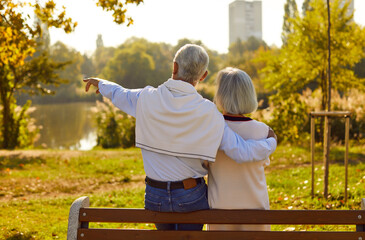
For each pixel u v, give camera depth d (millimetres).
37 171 10125
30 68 17078
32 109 18000
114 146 17031
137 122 2191
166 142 2102
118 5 4977
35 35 4840
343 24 15156
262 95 25484
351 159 9383
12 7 4570
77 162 11344
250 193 2260
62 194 7914
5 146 17125
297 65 16312
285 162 9789
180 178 2127
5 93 16703
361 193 6105
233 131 2197
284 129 14477
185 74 2182
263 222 2145
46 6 4730
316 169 8359
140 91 2260
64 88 66562
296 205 6008
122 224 5555
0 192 7754
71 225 2182
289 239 2113
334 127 14414
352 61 15797
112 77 66812
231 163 2256
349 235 2104
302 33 15695
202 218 2168
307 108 14945
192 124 2074
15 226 4914
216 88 2354
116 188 8555
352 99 15000
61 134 27516
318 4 15484
